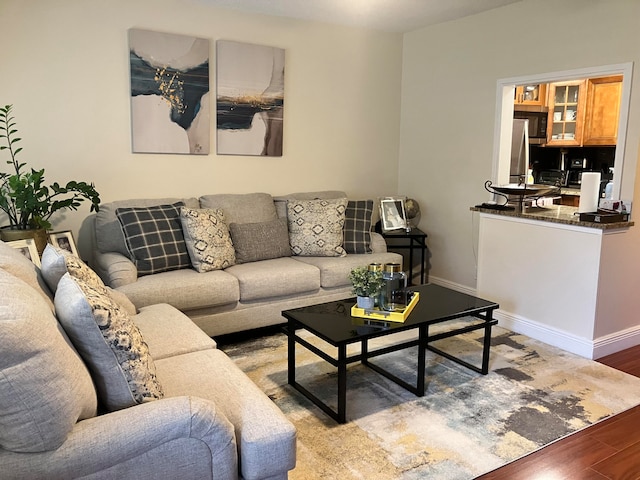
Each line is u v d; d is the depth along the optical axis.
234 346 3.56
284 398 2.81
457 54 4.62
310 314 2.85
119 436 1.41
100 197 3.90
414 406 2.74
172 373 2.01
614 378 3.10
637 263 3.53
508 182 4.43
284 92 4.57
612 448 2.38
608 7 3.45
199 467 1.52
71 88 3.68
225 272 3.59
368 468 2.20
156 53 3.92
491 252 4.03
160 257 3.50
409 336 3.83
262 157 4.57
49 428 1.32
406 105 5.25
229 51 4.23
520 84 4.15
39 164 3.65
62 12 3.57
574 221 3.38
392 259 4.20
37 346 1.30
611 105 5.38
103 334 1.52
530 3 3.95
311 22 4.63
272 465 1.60
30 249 3.18
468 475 2.17
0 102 3.46
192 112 4.14
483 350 3.23
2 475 1.30
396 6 4.16
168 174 4.14
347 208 4.43
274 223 4.12
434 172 4.99
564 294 3.52
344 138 5.01
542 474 2.18
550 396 2.86
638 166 3.39
